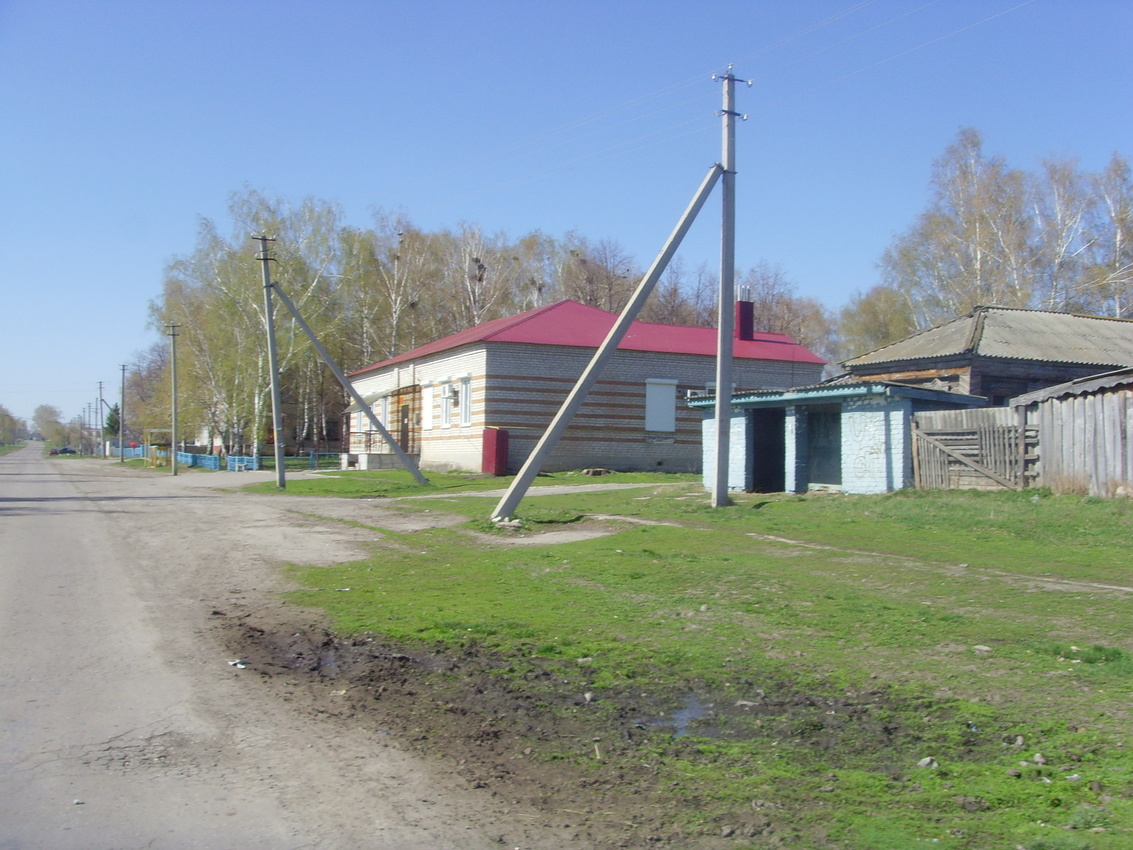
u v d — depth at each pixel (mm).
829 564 11938
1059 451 15383
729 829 4543
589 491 24641
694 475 30891
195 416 54562
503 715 6398
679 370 34625
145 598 10844
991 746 5656
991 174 42062
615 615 9594
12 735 5820
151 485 36781
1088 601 9133
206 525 19594
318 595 11062
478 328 43094
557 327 34844
